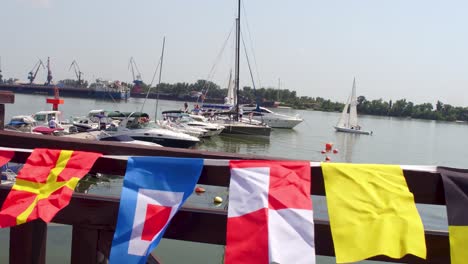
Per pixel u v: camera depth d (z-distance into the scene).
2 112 3.02
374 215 1.98
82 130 31.81
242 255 1.90
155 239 2.04
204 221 2.29
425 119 135.88
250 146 37.69
